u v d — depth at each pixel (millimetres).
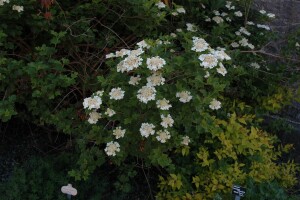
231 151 2664
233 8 3645
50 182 2500
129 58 2082
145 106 2113
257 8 4184
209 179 2602
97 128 2311
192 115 2227
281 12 4180
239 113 3219
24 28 2832
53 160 2715
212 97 2232
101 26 2992
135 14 2844
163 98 2100
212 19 3504
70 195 2348
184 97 2129
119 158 2371
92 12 2854
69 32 2736
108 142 2285
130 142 2352
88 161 2348
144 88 2061
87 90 2742
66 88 2742
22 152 2926
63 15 2750
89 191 2592
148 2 2641
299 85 3574
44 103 2559
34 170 2559
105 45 2787
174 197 2574
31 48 2783
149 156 2244
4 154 2904
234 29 3594
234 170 2613
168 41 2559
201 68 2143
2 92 2625
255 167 2725
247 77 3365
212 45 3227
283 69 3408
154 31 2965
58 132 2926
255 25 3721
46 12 2516
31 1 2553
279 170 3031
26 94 2576
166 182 2621
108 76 2354
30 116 2875
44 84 2375
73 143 2836
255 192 2482
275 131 3484
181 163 2721
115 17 2928
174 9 3141
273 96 3434
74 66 2785
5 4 2426
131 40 2936
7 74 2416
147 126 2131
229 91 3299
